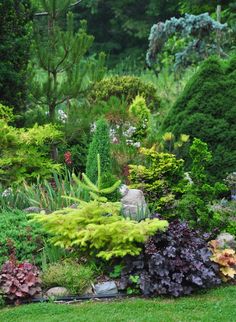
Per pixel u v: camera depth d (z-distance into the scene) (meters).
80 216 7.11
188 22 16.11
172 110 11.21
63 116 11.41
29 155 9.25
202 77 10.96
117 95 15.34
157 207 8.19
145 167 9.20
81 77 10.99
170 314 6.09
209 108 10.83
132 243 6.93
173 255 6.66
